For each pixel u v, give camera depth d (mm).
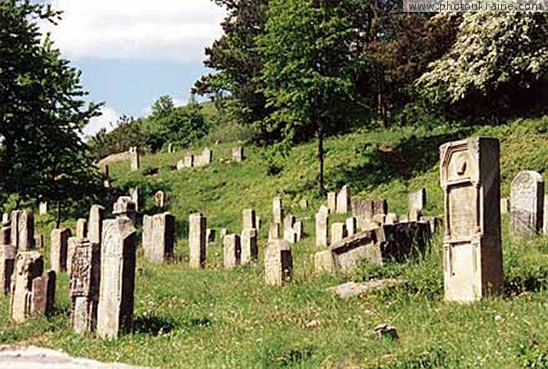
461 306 14188
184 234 41281
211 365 11617
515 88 49375
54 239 26219
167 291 19672
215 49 60500
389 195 43625
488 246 14938
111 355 13023
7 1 41781
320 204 44000
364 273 18469
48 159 43531
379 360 10531
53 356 13203
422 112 54125
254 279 21219
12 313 17391
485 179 15125
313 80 47969
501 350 10281
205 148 61344
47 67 43281
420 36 56125
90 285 15281
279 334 13211
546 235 21891
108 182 52312
